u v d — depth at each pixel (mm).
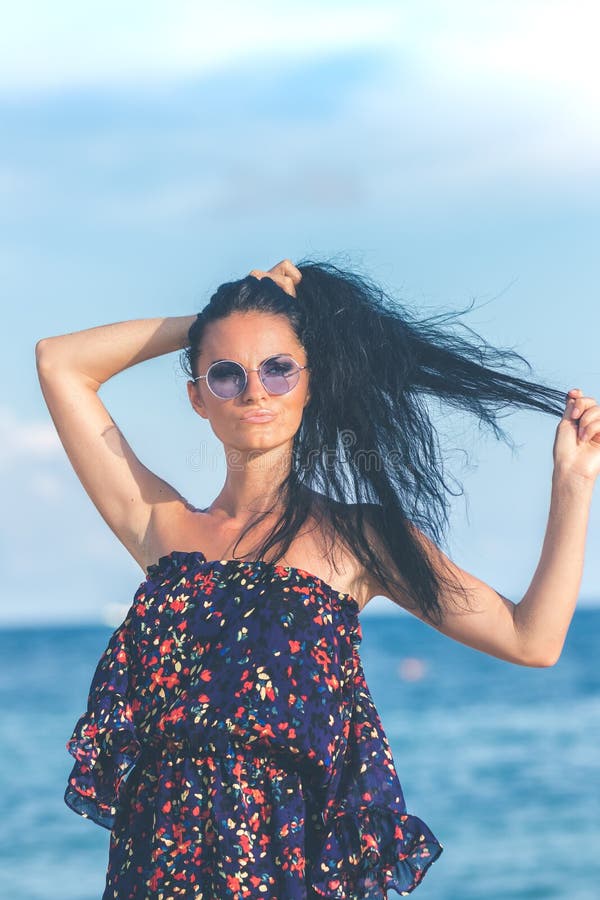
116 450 3439
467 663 62531
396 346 3336
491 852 21469
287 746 2820
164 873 2836
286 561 3098
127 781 2988
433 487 3297
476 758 31828
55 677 65500
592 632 86438
